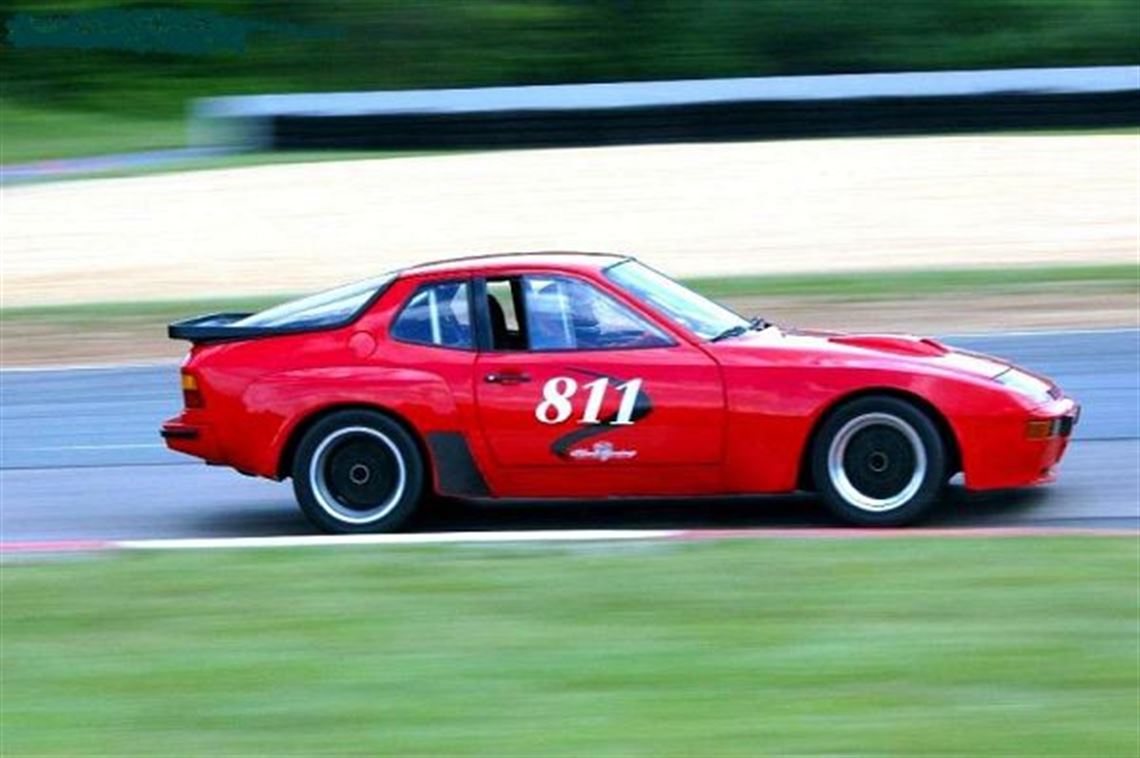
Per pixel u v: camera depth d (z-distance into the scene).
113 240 87.25
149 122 153.12
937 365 30.72
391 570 26.92
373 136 119.31
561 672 20.61
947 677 19.78
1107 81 112.81
